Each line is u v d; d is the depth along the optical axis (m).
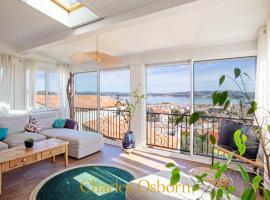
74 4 2.92
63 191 2.47
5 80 4.19
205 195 1.63
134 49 4.00
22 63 4.57
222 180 1.79
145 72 4.27
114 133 5.10
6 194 2.37
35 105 4.83
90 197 2.35
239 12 2.42
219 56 3.33
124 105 4.74
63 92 5.45
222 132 2.79
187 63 3.75
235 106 1.38
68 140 3.74
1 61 4.14
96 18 2.76
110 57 3.22
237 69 0.94
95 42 3.79
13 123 3.92
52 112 4.82
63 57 5.07
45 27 3.35
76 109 5.77
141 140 4.24
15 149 2.88
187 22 2.77
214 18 2.61
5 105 4.20
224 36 3.11
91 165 3.36
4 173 2.97
